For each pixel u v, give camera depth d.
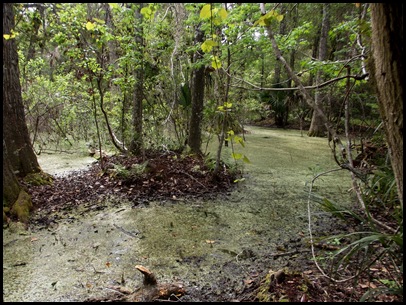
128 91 5.23
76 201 3.48
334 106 5.43
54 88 6.42
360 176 2.13
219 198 3.69
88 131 7.35
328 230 2.73
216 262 2.20
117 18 4.59
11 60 3.81
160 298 1.76
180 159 4.99
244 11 3.29
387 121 1.07
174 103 5.44
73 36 3.99
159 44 4.75
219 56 3.71
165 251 2.37
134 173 4.16
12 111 3.85
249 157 6.09
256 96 11.34
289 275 1.85
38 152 6.21
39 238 2.58
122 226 2.85
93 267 2.13
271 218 3.06
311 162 5.70
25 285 1.91
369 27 1.38
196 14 3.90
